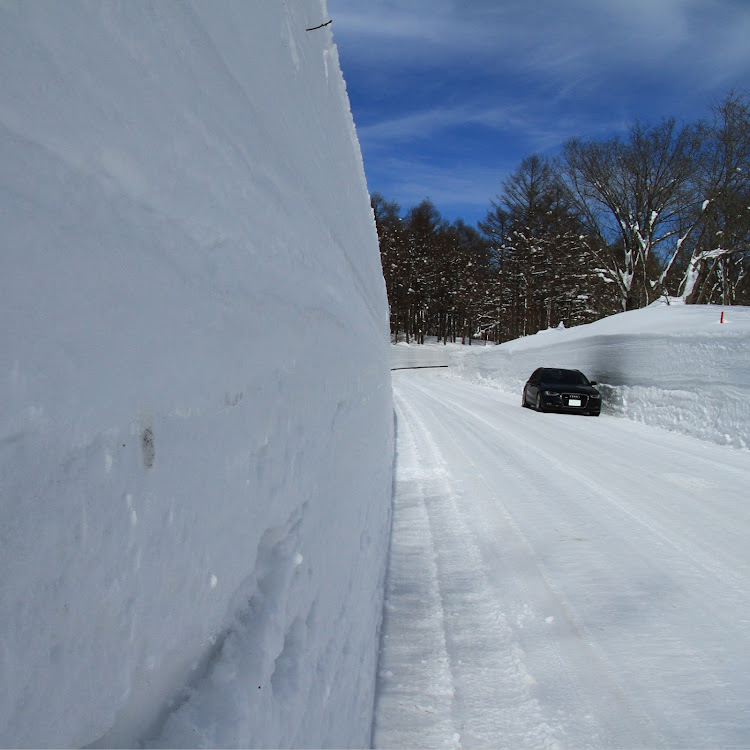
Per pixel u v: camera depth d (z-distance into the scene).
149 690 0.69
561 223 50.25
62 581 0.52
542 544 5.12
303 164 1.71
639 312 22.17
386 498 5.40
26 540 0.47
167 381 0.73
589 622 3.69
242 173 1.06
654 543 5.16
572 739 2.57
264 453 1.16
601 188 36.56
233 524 0.97
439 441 10.67
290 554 1.27
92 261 0.57
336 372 2.21
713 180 32.97
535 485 7.29
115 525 0.61
